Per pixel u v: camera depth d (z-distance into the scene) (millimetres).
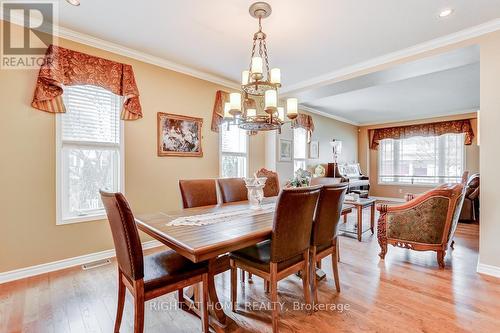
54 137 2568
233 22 2465
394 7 2221
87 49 2752
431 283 2348
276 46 2943
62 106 2576
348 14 2320
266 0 2131
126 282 1562
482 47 2543
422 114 6824
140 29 2598
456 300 2051
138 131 3141
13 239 2361
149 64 3234
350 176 6863
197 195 2656
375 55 3197
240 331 1702
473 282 2355
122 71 2928
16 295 2104
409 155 7434
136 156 3127
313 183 4195
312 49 3020
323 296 2133
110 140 2973
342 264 2820
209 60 3346
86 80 2662
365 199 4145
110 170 2990
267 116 2266
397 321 1787
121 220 1368
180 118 3535
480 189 2562
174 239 1469
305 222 1787
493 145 2479
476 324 1743
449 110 6348
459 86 4504
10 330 1669
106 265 2717
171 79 3449
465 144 6414
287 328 1722
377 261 2906
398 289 2242
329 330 1699
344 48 2994
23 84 2395
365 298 2096
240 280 2459
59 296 2098
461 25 2516
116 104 3021
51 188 2559
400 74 3414
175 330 1714
